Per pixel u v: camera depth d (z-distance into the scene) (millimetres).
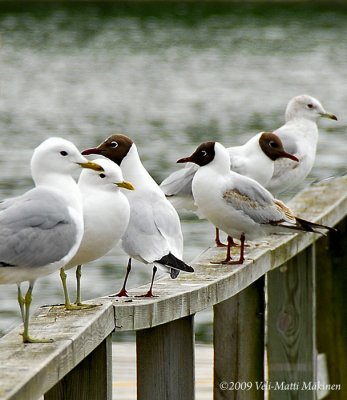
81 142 40844
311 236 12555
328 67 68562
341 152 36875
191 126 45656
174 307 8930
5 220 8500
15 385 6578
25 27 94062
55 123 47000
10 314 18641
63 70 69688
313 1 113438
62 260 8695
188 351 9172
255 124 46031
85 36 88938
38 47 81750
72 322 8109
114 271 21625
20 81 64000
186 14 105312
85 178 9781
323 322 14984
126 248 10312
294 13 105312
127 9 108938
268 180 14523
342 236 14805
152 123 46906
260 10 107750
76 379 8156
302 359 12578
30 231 8500
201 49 81188
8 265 8422
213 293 9680
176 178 13914
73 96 57688
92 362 8180
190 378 9133
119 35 89938
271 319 12656
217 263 10812
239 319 11172
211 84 62438
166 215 10555
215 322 11227
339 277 14898
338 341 14938
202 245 23844
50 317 8406
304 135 16875
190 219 27172
